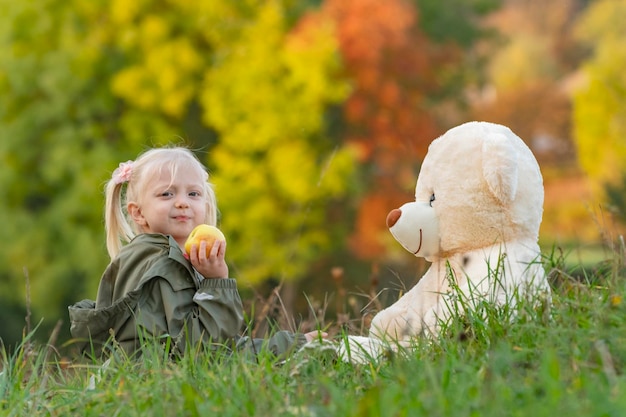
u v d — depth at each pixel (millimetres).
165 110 20844
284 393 3811
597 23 39625
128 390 3984
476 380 3494
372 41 22734
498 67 40219
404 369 3807
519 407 3242
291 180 20016
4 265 21297
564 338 3865
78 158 20578
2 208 21484
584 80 31578
